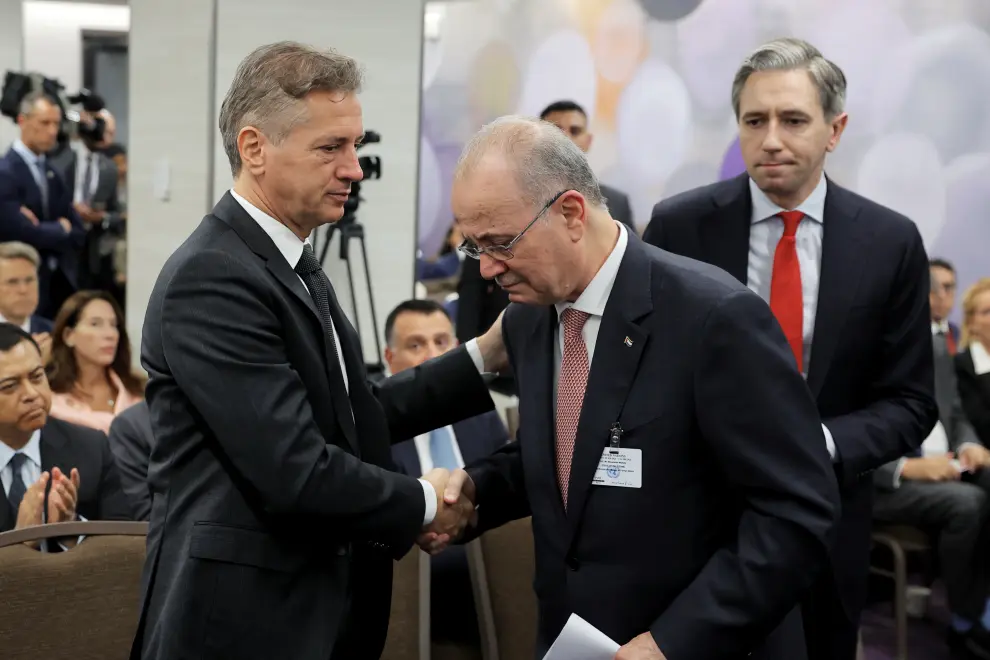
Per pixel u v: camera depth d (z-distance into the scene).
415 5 4.27
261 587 1.47
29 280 4.27
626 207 4.91
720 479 1.51
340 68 1.50
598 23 5.01
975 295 3.86
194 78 4.29
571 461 1.55
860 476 2.04
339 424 1.56
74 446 2.81
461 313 4.25
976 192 4.39
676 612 1.45
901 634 3.49
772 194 2.03
